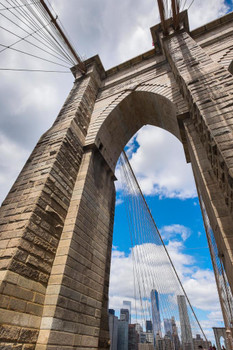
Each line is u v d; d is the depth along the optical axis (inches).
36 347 179.3
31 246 209.8
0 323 156.3
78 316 232.4
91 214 322.7
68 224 272.1
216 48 434.6
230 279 206.7
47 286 218.1
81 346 224.5
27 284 192.9
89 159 362.6
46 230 237.9
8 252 192.2
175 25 501.4
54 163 284.5
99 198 364.8
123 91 494.9
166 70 469.1
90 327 250.2
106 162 417.7
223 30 469.7
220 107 246.8
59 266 231.5
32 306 191.2
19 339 167.3
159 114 479.2
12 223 223.0
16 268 185.5
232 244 186.2
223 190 219.1
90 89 510.3
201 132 273.4
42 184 255.0
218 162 217.6
